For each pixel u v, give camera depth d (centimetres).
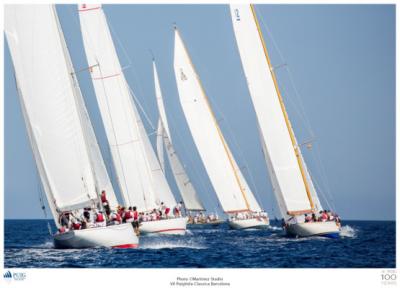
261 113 15250
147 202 17962
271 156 15238
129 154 17900
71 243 12256
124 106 17850
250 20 15275
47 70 12556
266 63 15225
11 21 12494
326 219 14812
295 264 11325
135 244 12669
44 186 12900
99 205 12706
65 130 12662
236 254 12569
